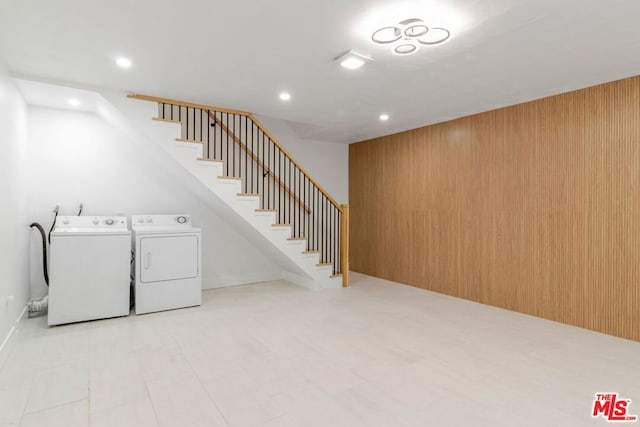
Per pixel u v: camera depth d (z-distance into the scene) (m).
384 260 5.58
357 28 2.25
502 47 2.49
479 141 4.23
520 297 3.83
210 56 2.67
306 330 3.23
